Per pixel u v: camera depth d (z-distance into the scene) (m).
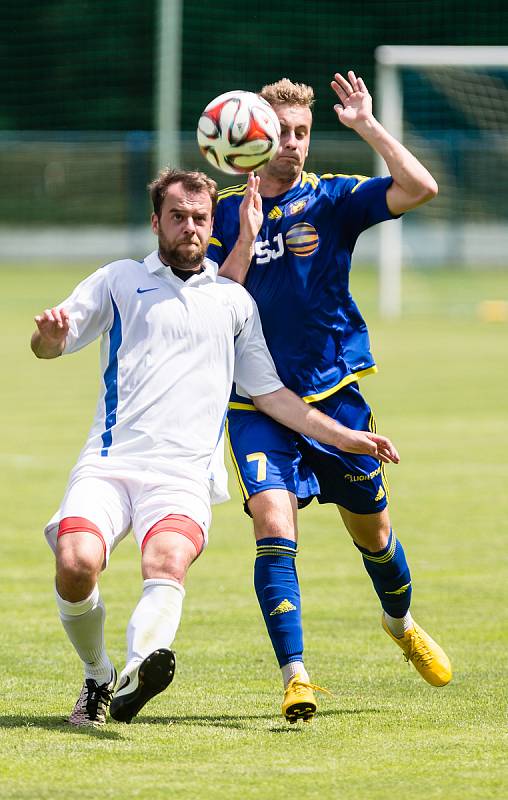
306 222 18.89
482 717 17.36
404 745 15.85
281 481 18.20
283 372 19.03
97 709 17.02
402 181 18.22
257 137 18.33
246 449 18.41
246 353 18.14
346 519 19.62
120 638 22.42
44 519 33.50
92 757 15.15
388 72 89.25
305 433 18.06
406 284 106.81
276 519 17.80
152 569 16.02
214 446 17.19
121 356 17.09
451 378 63.00
